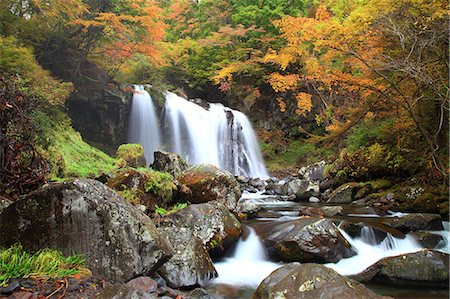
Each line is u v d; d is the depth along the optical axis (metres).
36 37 13.20
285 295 3.67
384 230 6.97
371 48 8.77
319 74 12.27
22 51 10.31
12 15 11.91
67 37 14.84
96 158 12.05
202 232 5.96
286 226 6.54
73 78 15.81
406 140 11.09
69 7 12.41
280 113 21.78
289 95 21.56
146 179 7.27
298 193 12.28
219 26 22.22
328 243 6.02
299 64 18.52
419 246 6.68
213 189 8.32
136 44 15.34
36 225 3.94
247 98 21.84
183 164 11.60
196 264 4.92
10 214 4.00
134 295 3.18
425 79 7.71
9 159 4.84
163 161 11.18
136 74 21.61
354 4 11.11
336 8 12.40
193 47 22.48
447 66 8.21
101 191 4.14
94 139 16.91
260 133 21.64
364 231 7.02
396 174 11.62
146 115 18.34
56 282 3.38
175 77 23.34
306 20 11.98
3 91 4.80
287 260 6.07
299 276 3.79
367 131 12.97
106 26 14.06
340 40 8.82
